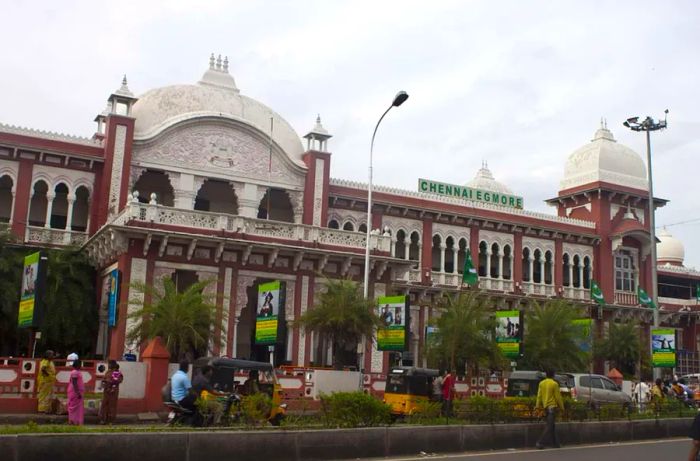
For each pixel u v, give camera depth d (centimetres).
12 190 3353
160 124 3547
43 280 2191
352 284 2942
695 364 5766
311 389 2638
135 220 2941
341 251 3341
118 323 2884
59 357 3203
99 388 2291
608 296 5131
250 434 1398
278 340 2588
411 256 4472
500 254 4781
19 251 3278
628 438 2153
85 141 3491
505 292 4641
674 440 2200
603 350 4619
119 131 3441
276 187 3788
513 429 1853
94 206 3469
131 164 3453
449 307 3459
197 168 3594
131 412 2292
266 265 3238
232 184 3675
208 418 1612
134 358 2712
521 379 2781
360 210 4222
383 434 1587
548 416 1883
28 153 3384
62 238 3412
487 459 1570
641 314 5291
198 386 1755
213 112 3638
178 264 3041
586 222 5172
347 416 1623
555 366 3738
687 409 2536
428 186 4597
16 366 2142
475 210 4669
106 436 1241
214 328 2759
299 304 3278
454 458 1580
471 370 3375
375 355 3481
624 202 5338
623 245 5291
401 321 2798
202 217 3083
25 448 1165
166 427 1466
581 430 2016
